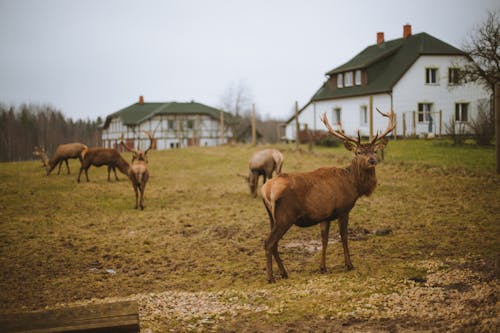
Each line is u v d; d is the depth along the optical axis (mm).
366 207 12492
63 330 4711
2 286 7633
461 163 17766
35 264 8836
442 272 6875
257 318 5723
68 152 21422
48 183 19219
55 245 10141
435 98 36562
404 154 21734
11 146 58906
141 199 14266
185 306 6262
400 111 35812
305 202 7129
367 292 6312
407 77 35938
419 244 8719
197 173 21953
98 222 12445
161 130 60531
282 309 5910
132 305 5328
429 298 5887
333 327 5316
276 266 8156
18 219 12852
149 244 10148
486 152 20375
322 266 7586
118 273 8289
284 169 20016
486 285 6172
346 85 41562
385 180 16328
